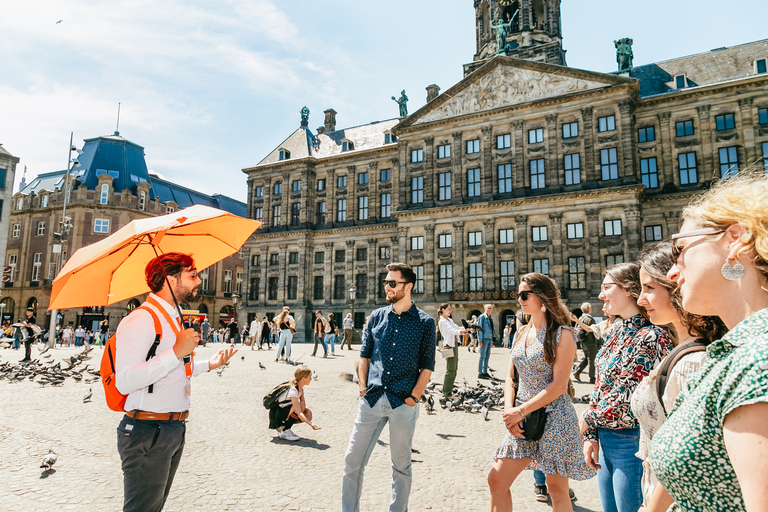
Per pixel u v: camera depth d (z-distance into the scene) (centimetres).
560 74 4438
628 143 4081
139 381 341
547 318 439
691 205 187
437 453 823
